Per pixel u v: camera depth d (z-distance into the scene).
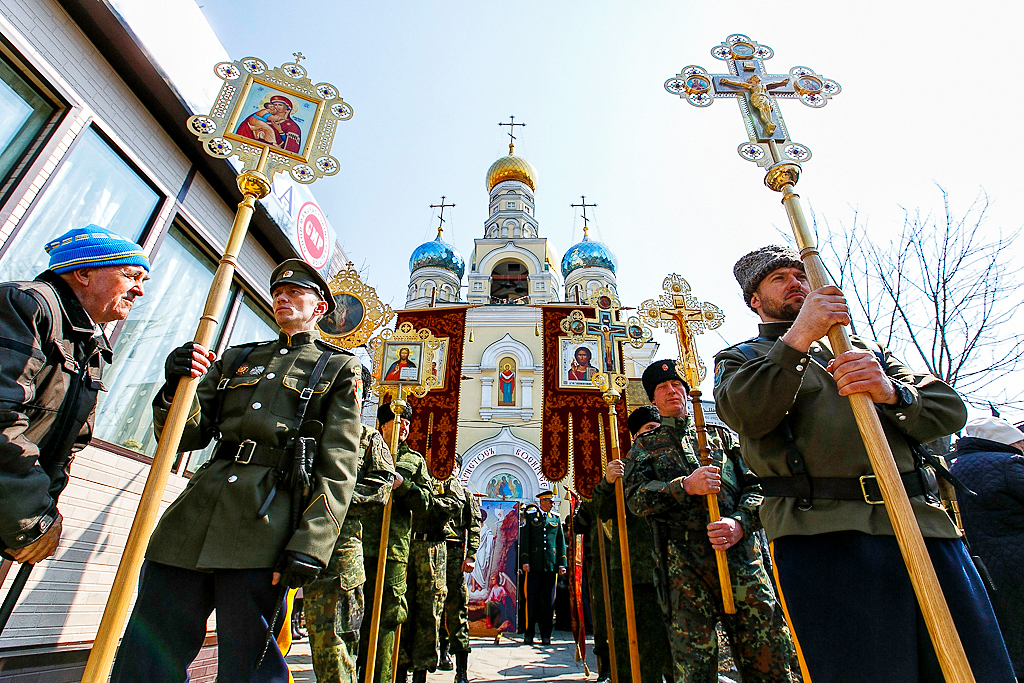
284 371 2.71
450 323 10.02
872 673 1.77
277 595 2.20
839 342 1.97
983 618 1.83
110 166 4.14
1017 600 3.86
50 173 3.62
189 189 4.93
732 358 2.53
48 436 2.57
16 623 3.29
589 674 6.20
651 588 4.44
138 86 4.30
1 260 3.35
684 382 4.32
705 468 3.38
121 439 4.34
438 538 5.42
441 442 9.27
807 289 2.62
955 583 1.86
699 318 5.06
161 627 2.14
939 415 2.07
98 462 3.93
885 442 1.78
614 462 4.65
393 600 4.46
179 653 2.13
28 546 2.45
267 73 3.16
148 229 4.50
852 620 1.84
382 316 4.93
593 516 6.09
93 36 3.92
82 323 2.69
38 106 3.63
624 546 4.30
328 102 3.20
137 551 1.93
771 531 2.12
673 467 3.87
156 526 2.35
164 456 2.09
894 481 1.72
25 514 2.29
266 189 2.79
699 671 3.16
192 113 4.57
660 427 4.20
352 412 2.67
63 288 2.70
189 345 2.31
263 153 2.91
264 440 2.48
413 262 29.17
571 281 28.06
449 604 5.91
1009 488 4.00
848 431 2.05
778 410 2.05
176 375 2.30
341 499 2.41
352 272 5.08
